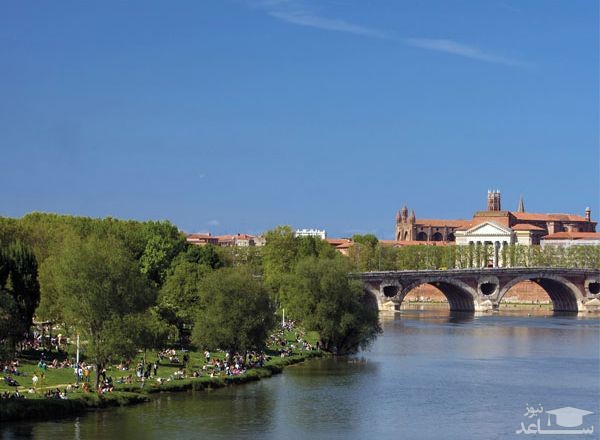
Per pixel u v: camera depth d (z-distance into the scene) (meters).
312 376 171.00
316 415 137.25
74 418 128.50
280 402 145.25
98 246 143.00
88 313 137.12
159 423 128.25
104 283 137.50
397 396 153.25
